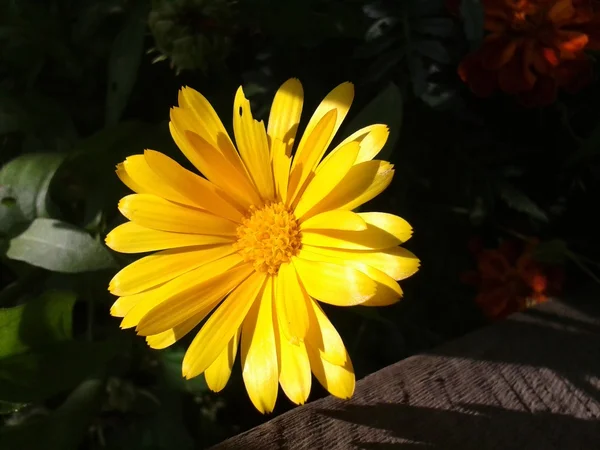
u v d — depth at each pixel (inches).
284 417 4.8
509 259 8.0
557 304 6.6
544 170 8.2
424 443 4.7
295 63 7.6
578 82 7.1
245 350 5.1
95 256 6.2
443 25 7.0
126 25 7.1
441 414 4.9
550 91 7.0
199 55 6.2
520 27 6.8
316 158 5.0
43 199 6.5
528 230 8.3
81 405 6.5
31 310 6.0
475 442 4.7
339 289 4.6
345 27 7.3
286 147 5.3
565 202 8.2
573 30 6.9
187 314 5.0
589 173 8.0
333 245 4.9
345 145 4.7
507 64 6.9
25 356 6.0
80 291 7.0
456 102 7.1
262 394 4.8
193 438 7.6
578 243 8.3
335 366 4.7
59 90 8.1
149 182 5.1
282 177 5.3
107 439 7.4
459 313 8.4
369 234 4.8
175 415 7.2
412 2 7.0
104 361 6.4
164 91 8.0
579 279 8.2
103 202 6.9
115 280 5.1
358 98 7.7
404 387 5.2
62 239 6.2
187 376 4.9
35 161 6.6
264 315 5.2
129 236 5.2
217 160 5.2
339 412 4.9
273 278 5.3
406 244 8.2
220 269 5.3
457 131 7.9
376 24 7.0
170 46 6.3
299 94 5.4
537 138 8.0
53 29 7.6
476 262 8.5
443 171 8.1
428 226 8.2
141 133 7.0
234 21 6.8
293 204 5.4
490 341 5.9
